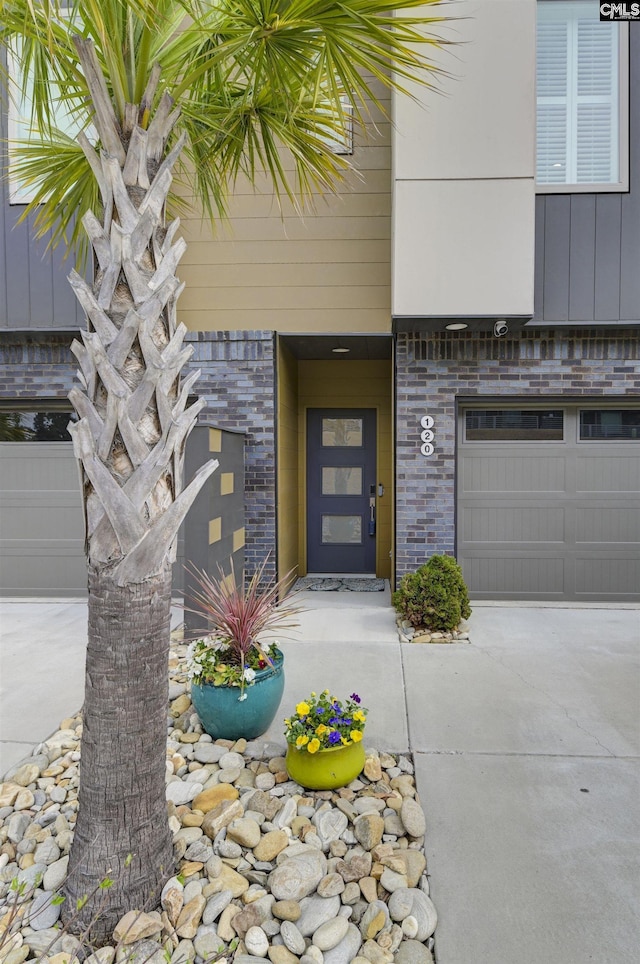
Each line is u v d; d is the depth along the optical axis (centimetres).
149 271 185
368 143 565
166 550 186
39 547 616
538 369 557
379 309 569
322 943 174
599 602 584
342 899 194
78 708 345
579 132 534
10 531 617
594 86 532
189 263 577
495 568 591
